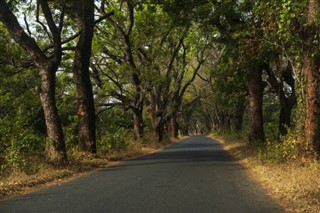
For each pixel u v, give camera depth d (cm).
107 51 3488
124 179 1388
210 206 910
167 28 3491
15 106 2867
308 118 1410
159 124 4188
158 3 2488
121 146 2702
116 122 4728
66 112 3416
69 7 2003
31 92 2930
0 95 2950
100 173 1600
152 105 4184
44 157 1747
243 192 1099
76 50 2127
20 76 2938
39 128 2798
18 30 1688
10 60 2242
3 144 1677
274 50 1852
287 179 1180
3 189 1130
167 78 3931
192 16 2427
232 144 3612
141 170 1673
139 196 1042
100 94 3478
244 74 2341
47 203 968
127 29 3325
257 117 2484
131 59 3400
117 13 3294
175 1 2352
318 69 1378
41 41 2536
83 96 2150
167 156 2520
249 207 900
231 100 3159
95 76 3481
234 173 1529
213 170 1634
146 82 3397
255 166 1641
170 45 4075
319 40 1336
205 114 9894
